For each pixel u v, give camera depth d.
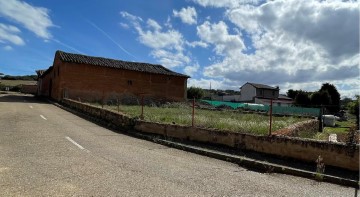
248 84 74.44
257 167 8.17
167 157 8.69
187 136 11.43
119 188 5.53
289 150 8.60
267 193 5.84
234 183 6.39
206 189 5.82
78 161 7.30
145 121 13.20
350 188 6.60
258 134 9.73
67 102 26.34
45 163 6.93
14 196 4.84
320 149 8.03
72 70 33.06
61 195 5.00
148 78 38.44
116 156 8.17
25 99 34.97
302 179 7.21
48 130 11.93
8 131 11.04
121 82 36.31
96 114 17.94
